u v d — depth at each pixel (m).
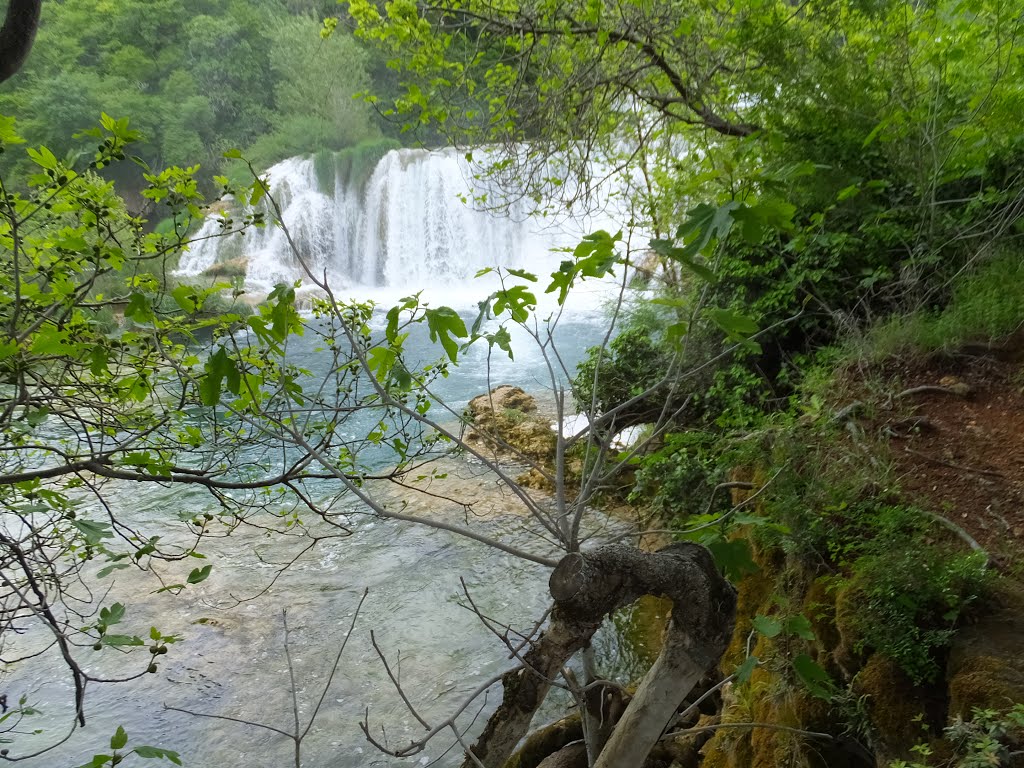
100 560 7.34
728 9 6.65
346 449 3.46
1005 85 5.77
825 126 6.21
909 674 2.65
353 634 6.40
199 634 6.38
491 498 8.59
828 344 5.98
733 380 6.35
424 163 23.59
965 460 3.87
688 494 5.93
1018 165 5.91
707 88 7.10
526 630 6.37
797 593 3.49
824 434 4.21
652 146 9.44
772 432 4.59
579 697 2.35
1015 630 2.68
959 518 3.41
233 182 2.89
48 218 2.91
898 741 2.60
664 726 2.24
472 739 5.18
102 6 21.94
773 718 3.26
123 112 20.70
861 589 3.04
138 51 22.80
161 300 3.01
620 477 8.14
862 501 3.64
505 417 10.40
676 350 2.16
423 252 23.84
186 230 2.93
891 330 5.18
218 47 25.88
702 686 4.13
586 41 6.77
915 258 5.74
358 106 27.38
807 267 6.14
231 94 26.39
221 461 3.65
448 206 23.28
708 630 2.18
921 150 5.86
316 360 11.52
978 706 2.38
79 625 6.42
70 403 3.22
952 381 4.61
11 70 2.31
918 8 6.16
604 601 2.00
